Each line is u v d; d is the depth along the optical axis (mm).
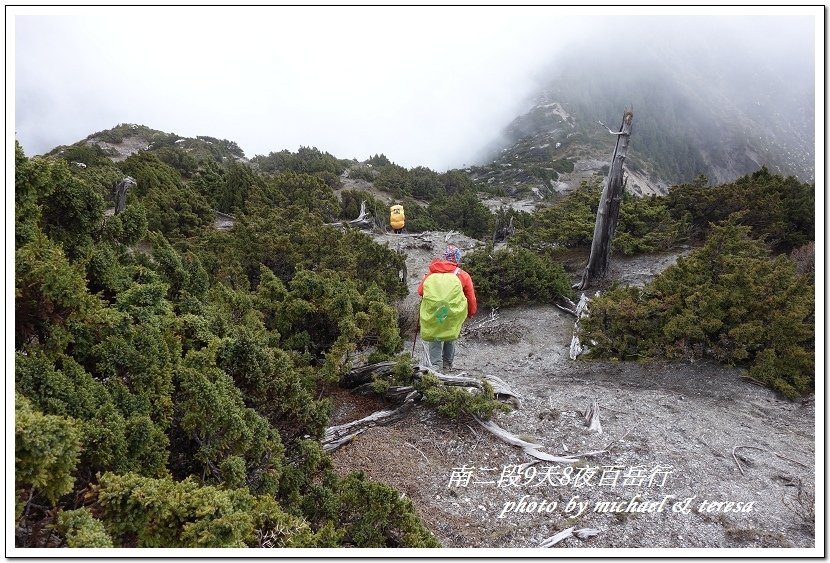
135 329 3078
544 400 5199
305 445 3334
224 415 2783
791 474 3734
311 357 5500
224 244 10438
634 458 3988
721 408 4934
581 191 15320
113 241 4512
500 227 21344
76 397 2355
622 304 6617
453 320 5578
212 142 44906
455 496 3623
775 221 10367
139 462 2410
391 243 16859
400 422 4738
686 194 12078
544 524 3285
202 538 1947
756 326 5668
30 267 2518
